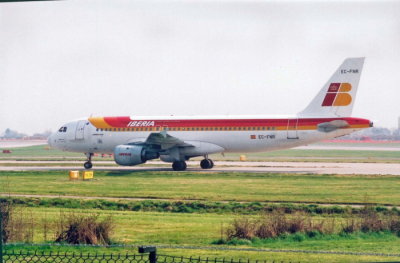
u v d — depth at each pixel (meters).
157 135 175.88
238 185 144.25
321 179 158.62
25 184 148.62
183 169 191.88
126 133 195.62
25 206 110.31
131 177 167.50
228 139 182.88
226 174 174.88
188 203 112.25
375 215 90.12
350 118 172.75
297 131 176.25
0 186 143.25
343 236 81.44
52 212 101.50
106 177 167.75
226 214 104.31
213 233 82.31
